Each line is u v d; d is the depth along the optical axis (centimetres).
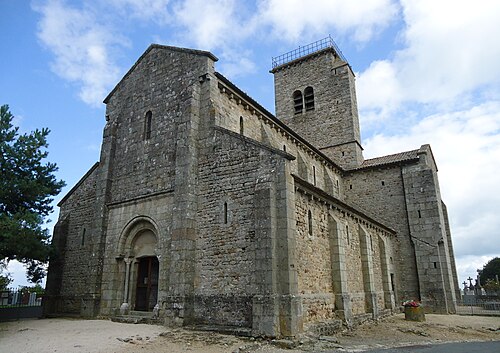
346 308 1658
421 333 1600
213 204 1555
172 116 1859
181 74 1892
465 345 1362
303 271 1445
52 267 2206
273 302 1261
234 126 1838
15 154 1888
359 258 2062
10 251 1730
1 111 1920
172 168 1761
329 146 3384
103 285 1856
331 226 1758
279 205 1385
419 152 2817
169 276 1565
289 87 3825
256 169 1479
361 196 2992
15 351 1055
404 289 2639
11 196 1855
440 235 2605
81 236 2202
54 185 2028
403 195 2817
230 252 1448
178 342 1191
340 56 3778
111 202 1981
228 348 1138
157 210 1741
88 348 1080
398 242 2745
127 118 2109
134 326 1482
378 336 1515
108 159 2064
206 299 1445
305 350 1159
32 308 2566
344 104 3431
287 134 2319
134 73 2167
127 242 1856
